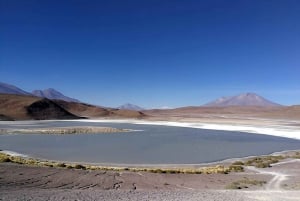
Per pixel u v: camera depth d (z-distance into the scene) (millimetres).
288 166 30484
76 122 129250
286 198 14797
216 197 14297
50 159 35469
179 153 41406
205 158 37594
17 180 17516
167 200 12984
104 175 21422
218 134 73188
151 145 50281
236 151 44094
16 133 69500
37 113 151375
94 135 68250
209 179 22500
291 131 82375
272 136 69125
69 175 20375
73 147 46875
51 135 66750
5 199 12023
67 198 12695
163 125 111250
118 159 36156
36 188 15938
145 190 16625
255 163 33188
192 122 130000
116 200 12734
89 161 34469
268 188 19641
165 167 30969
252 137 65938
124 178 20875
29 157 36281
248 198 14461
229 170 27656
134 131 80938
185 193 15445
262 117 168875
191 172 25891
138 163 33625
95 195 13797
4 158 27375
